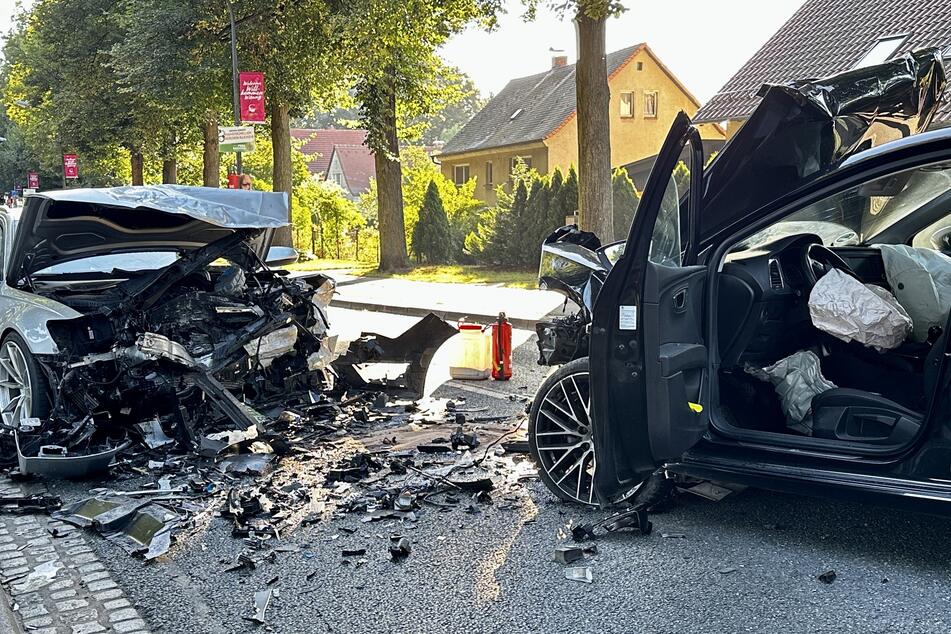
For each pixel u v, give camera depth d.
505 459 5.57
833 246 5.12
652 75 42.31
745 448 4.02
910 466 3.63
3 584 3.89
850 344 4.58
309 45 21.25
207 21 21.48
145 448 5.76
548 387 4.70
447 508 4.72
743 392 4.50
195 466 5.52
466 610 3.52
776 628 3.27
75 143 37.81
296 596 3.71
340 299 16.50
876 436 3.94
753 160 4.11
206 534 4.46
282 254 7.65
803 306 4.64
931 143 3.75
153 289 5.89
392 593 3.71
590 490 4.60
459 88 27.16
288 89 22.53
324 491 5.04
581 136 13.86
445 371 8.80
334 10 20.20
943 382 3.52
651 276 3.96
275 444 5.75
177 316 5.99
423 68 24.44
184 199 5.64
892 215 5.14
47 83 40.75
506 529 4.40
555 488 4.75
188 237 6.65
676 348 4.04
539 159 42.28
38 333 5.63
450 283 19.73
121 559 4.18
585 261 4.82
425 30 19.45
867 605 3.42
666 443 4.02
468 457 5.63
